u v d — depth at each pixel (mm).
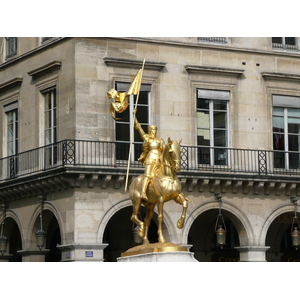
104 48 34406
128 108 34812
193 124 35875
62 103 34438
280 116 37781
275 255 39656
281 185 36438
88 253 32812
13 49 38250
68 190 33219
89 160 33531
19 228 36281
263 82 37406
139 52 35094
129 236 36844
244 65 37125
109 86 34344
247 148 36844
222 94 36594
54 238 37406
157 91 35375
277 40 38094
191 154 35500
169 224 34500
